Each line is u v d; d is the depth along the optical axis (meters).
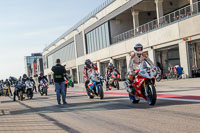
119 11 31.73
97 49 39.66
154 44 25.00
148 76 7.39
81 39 46.00
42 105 10.83
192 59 21.02
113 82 16.33
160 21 26.19
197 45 20.44
